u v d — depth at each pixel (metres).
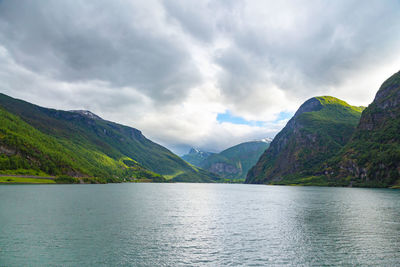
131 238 49.69
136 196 153.00
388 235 53.28
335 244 46.84
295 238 50.94
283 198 149.12
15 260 37.09
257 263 37.62
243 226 62.62
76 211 80.94
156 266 36.09
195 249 43.62
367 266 36.62
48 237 48.88
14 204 92.62
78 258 38.44
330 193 193.12
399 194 175.12
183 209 94.31
